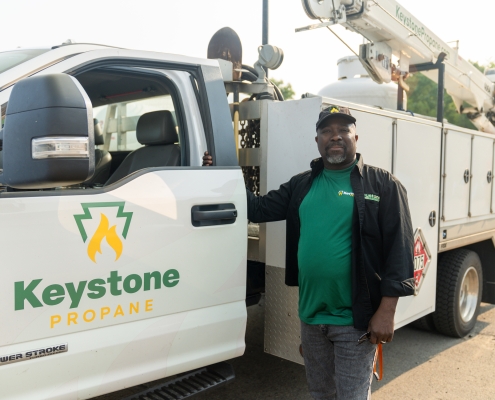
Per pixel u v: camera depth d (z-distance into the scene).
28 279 1.99
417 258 4.06
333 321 2.52
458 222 4.74
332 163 2.55
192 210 2.51
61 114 1.74
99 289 2.19
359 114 3.34
